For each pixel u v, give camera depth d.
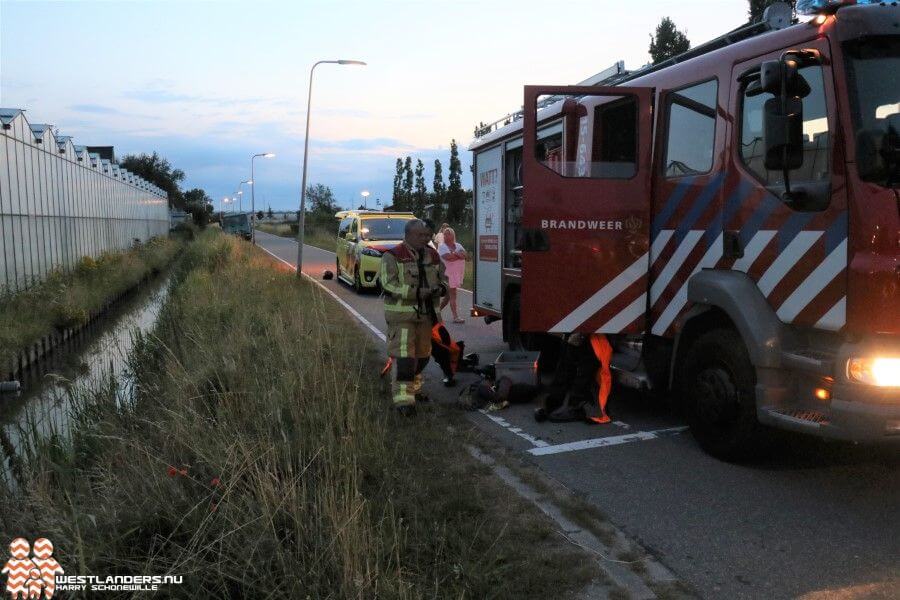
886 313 3.83
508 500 4.31
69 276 19.67
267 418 4.95
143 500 3.55
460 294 17.27
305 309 11.63
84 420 6.04
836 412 3.99
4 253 16.09
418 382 6.77
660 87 5.83
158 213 57.88
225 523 3.33
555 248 5.82
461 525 3.84
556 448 5.46
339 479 3.95
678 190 5.55
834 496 4.41
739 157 4.89
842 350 4.00
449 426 5.97
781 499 4.38
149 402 6.35
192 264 26.72
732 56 5.01
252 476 3.67
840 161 4.07
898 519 4.06
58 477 4.29
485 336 11.25
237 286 16.03
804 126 4.39
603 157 6.24
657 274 5.84
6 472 4.37
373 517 3.79
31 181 18.52
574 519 4.11
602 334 6.07
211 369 6.57
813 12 4.25
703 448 5.24
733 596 3.30
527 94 5.74
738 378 4.82
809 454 5.14
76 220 23.94
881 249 3.86
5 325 12.05
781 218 4.48
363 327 11.89
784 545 3.79
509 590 3.23
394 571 3.22
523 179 5.79
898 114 3.90
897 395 3.86
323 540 3.21
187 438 4.48
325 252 41.44
